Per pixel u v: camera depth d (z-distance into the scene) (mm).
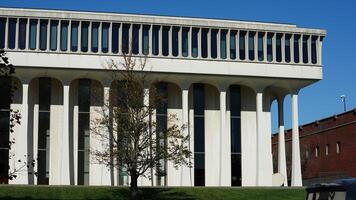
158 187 53188
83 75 63125
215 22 64750
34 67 60594
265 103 70562
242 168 68250
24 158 61594
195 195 50062
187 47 64062
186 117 64875
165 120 65875
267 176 68125
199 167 67188
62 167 61500
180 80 65312
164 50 63344
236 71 64750
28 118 63906
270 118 70312
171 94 67312
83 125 64562
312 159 79562
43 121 64438
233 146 68500
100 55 61562
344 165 69938
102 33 62250
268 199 48562
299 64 66562
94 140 63750
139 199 48156
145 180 64375
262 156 67938
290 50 66750
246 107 69562
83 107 64875
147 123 47250
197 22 64250
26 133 61656
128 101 46656
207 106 68500
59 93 65062
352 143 68062
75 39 61781
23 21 61188
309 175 80000
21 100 63688
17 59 60188
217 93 68812
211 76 64875
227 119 68500
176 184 65250
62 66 60875
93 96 63500
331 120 74188
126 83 47719
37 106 64438
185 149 50281
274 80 66688
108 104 55000
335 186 11023
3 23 60875
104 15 62188
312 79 66688
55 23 61688
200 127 68000
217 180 67375
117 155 46438
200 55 64062
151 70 62312
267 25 66125
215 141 68062
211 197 49500
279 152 70500
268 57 66062
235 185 67688
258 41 66062
